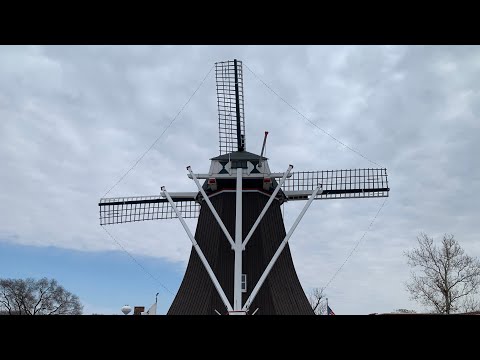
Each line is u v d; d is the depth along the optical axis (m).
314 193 24.08
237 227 22.23
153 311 25.08
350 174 27.80
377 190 27.36
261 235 25.59
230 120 29.88
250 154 27.44
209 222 26.52
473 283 37.94
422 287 38.81
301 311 24.20
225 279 24.56
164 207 28.70
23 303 57.09
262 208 26.30
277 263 25.41
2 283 57.25
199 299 24.38
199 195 27.88
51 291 59.09
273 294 24.11
